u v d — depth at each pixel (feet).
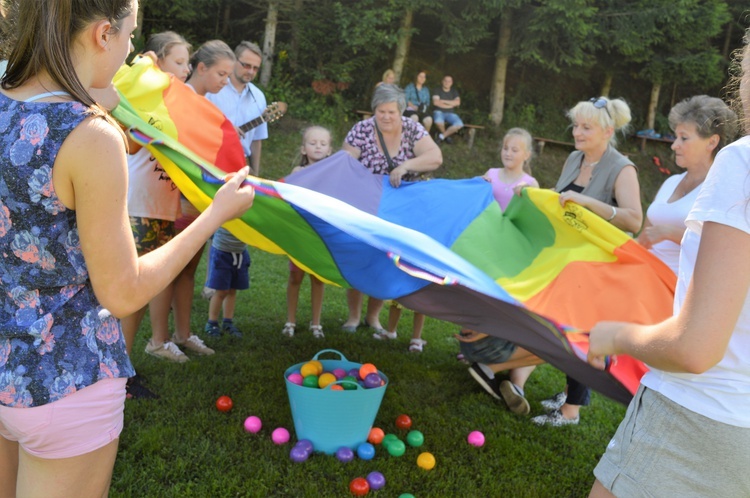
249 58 16.08
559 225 11.53
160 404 11.39
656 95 57.52
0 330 4.77
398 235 8.06
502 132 52.26
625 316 10.35
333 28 47.91
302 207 7.68
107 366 5.05
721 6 51.01
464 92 55.06
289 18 48.62
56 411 4.81
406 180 14.35
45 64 4.63
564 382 14.93
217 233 14.80
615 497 5.21
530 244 12.09
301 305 19.08
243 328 16.39
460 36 48.62
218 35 49.88
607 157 11.87
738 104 4.88
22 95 4.77
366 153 14.47
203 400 11.75
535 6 50.83
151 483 8.99
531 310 7.92
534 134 54.39
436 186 13.29
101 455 5.23
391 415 12.09
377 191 13.50
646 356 4.65
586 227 11.04
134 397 11.51
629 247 10.61
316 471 9.79
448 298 8.77
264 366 13.82
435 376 14.34
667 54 54.95
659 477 4.94
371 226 7.88
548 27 47.34
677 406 4.85
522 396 12.72
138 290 4.94
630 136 55.98
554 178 50.70
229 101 16.21
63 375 4.82
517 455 11.02
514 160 14.82
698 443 4.77
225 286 15.03
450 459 10.52
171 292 13.28
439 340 17.22
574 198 11.15
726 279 4.17
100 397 5.02
